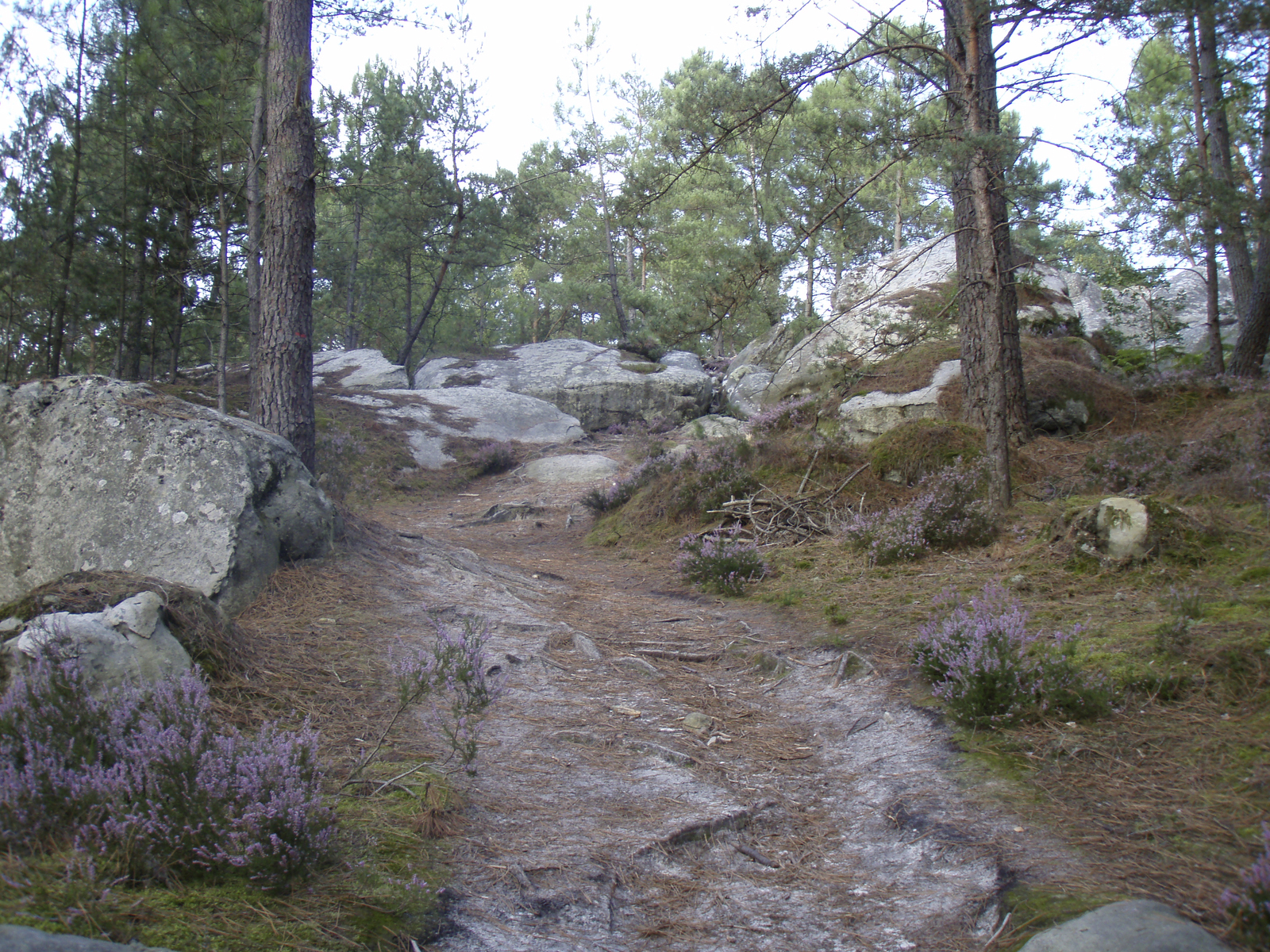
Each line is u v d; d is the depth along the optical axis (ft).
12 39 44.42
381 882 9.53
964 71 26.45
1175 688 14.07
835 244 32.32
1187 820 10.72
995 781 12.66
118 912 7.89
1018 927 9.12
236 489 19.53
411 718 14.90
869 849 11.82
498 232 95.45
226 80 32.32
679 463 39.45
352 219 110.73
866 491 32.81
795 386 48.11
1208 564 19.62
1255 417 29.17
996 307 27.55
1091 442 34.35
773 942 9.53
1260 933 8.25
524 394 85.10
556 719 16.26
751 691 18.90
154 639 13.25
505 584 26.63
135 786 9.23
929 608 21.18
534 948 8.93
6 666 11.59
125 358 56.44
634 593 28.63
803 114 33.14
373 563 23.66
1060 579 21.09
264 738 10.43
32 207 46.26
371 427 69.10
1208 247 32.14
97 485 19.25
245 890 8.80
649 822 12.27
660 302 94.84
